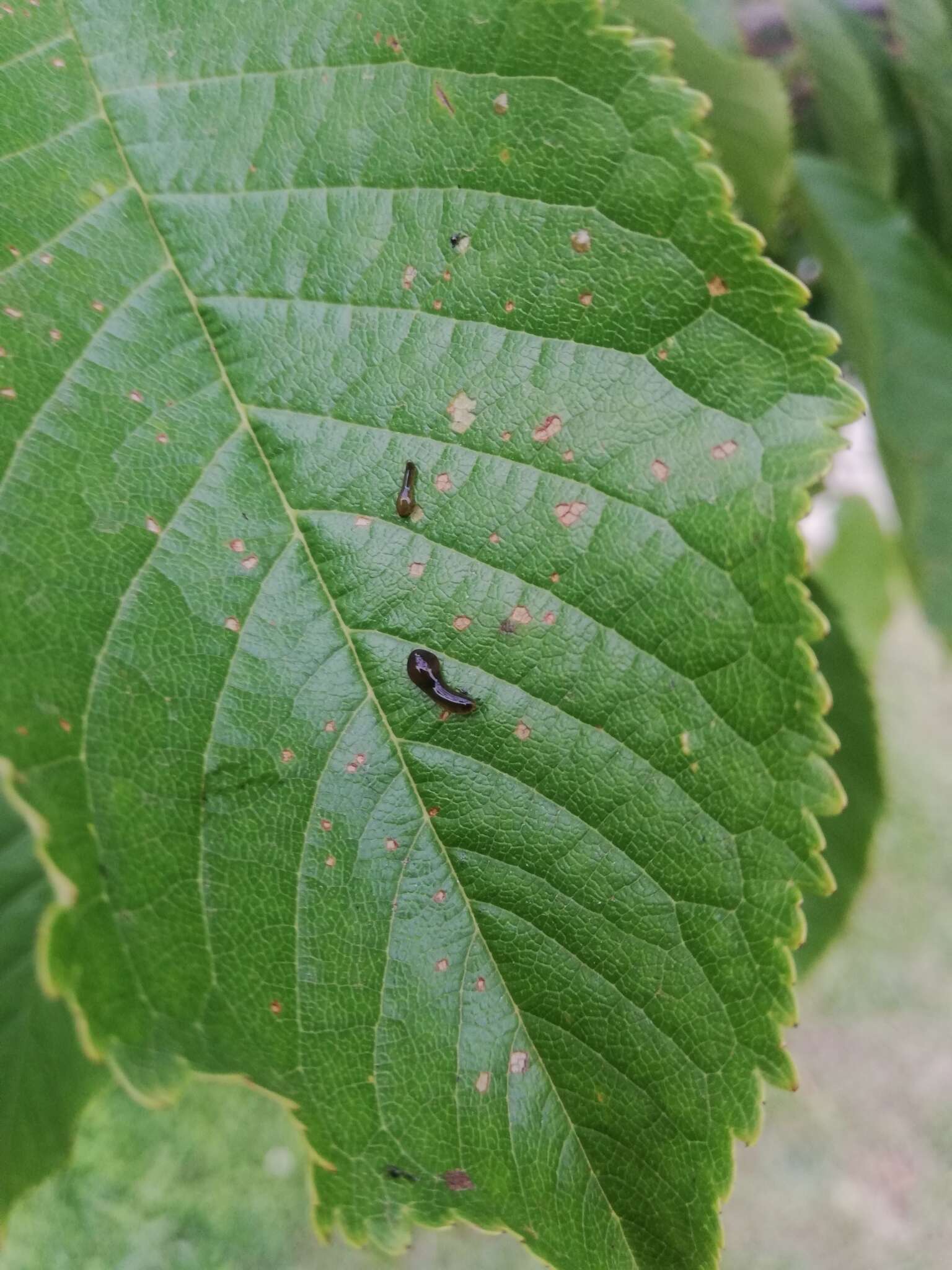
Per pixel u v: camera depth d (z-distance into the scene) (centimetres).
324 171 7
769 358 7
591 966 7
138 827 7
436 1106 7
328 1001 7
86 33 7
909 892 44
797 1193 34
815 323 7
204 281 7
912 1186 34
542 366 7
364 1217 7
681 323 7
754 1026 7
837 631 14
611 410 7
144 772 7
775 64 18
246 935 7
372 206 7
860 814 14
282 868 7
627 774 7
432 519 7
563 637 7
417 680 7
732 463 7
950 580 16
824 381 7
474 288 7
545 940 7
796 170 16
